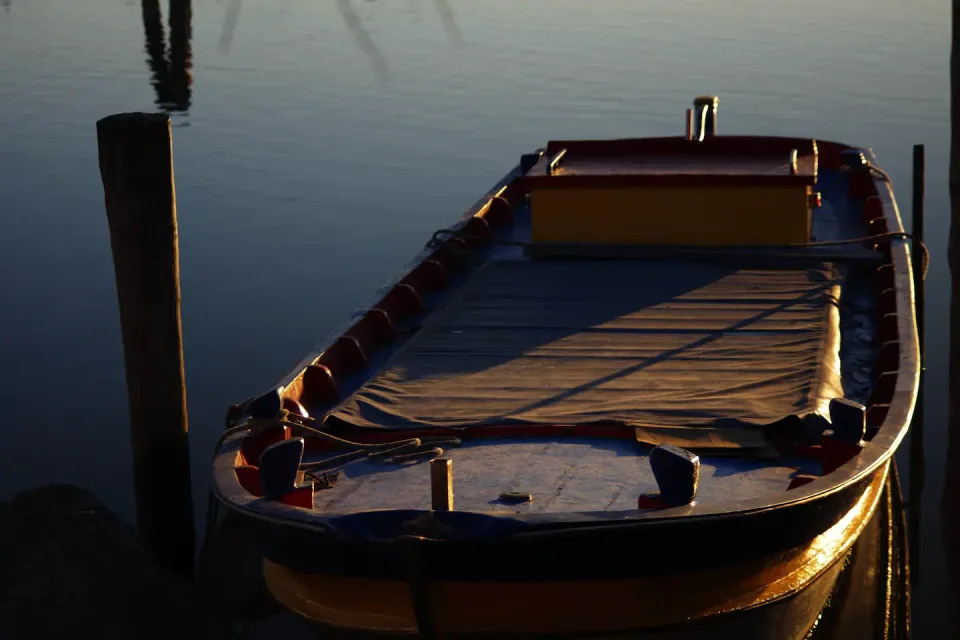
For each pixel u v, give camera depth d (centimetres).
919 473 1021
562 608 611
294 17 3684
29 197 1830
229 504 641
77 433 1077
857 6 3628
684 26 3334
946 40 2991
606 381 807
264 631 751
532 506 645
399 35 3278
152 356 845
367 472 707
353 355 885
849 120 2205
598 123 2242
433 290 1070
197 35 3384
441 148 2111
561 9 3725
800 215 1067
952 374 486
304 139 2192
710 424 732
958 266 478
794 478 672
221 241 1641
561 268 1049
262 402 721
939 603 833
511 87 2580
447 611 611
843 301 979
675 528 585
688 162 1155
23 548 808
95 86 2684
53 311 1370
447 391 800
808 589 680
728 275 1011
